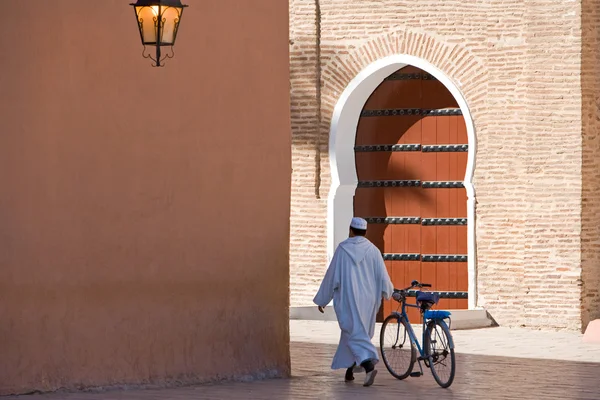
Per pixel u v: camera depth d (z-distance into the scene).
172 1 13.73
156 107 15.07
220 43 15.80
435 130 26.02
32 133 13.89
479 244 24.95
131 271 14.84
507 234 24.67
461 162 25.84
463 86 25.11
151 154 15.03
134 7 13.80
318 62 26.06
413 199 26.14
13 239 13.76
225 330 15.91
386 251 26.31
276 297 16.56
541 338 22.50
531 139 24.38
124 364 14.78
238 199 16.05
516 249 24.58
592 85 24.03
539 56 24.28
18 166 13.77
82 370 14.37
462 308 25.78
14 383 13.77
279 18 16.50
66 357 14.23
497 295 24.73
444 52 25.22
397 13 25.50
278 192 16.55
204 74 15.61
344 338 16.00
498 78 24.80
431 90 26.03
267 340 16.44
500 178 24.75
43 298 14.01
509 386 15.55
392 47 25.59
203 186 15.61
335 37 25.92
